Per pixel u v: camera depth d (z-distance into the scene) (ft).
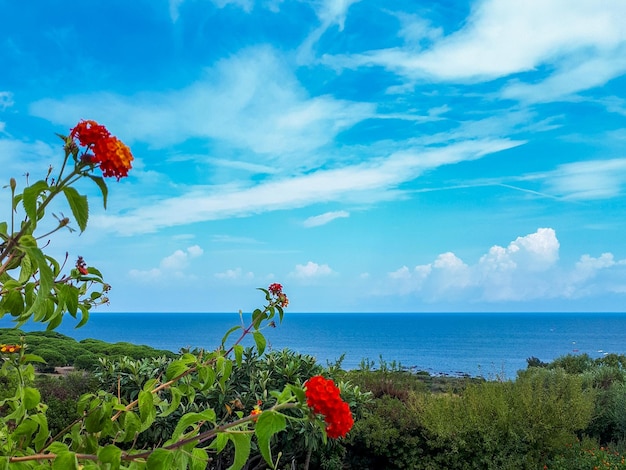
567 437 24.20
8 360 10.09
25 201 5.90
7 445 8.14
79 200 6.10
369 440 22.97
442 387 31.89
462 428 23.43
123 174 6.13
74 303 8.03
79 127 6.03
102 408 8.95
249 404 19.70
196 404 19.53
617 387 30.99
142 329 438.81
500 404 24.70
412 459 22.99
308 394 7.54
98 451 7.68
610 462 22.15
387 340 318.24
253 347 21.45
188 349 18.62
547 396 26.12
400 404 26.30
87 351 46.09
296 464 21.53
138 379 20.01
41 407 10.39
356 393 23.11
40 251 6.39
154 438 18.28
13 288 7.69
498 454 22.99
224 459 19.99
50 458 7.70
